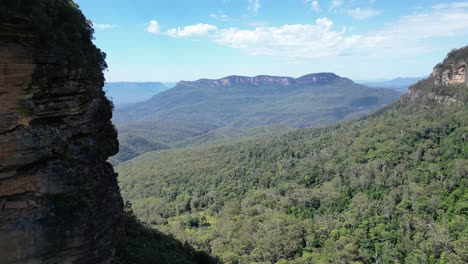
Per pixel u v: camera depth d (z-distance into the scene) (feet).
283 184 347.56
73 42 51.62
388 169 290.76
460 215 215.92
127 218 91.97
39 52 44.16
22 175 42.70
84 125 54.75
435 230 212.23
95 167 56.80
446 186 242.99
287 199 306.76
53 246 44.96
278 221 258.16
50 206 45.14
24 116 42.86
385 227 230.89
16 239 41.73
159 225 271.08
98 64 60.64
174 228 262.26
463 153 270.46
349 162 333.62
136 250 71.15
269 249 222.69
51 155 46.47
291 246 226.79
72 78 50.88
